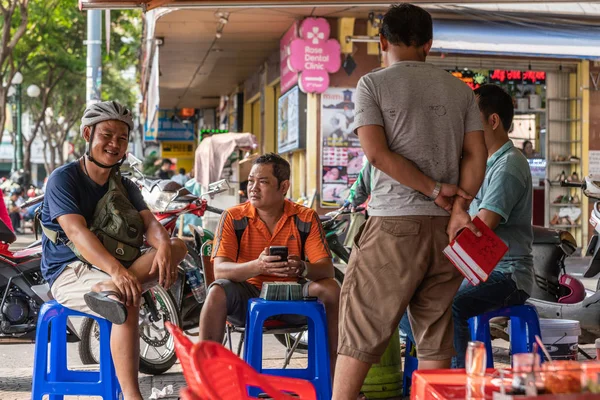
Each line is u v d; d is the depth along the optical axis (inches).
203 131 939.3
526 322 176.9
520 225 177.5
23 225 980.6
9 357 259.9
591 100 583.8
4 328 226.1
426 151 139.2
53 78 1427.2
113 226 165.6
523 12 484.4
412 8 145.1
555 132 589.0
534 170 591.5
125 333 159.6
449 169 140.5
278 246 174.9
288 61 533.3
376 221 140.3
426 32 144.7
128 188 179.0
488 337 176.6
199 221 459.5
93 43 502.3
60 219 163.6
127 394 159.2
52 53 1191.6
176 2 241.6
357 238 143.9
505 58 573.9
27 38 985.5
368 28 538.3
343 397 136.9
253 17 534.0
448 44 483.8
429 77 141.3
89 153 169.6
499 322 221.1
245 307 174.9
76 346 276.4
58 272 167.0
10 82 933.8
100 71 504.7
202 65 747.4
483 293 171.0
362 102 140.1
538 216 593.3
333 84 539.5
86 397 204.1
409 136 138.9
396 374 195.0
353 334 137.4
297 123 544.7
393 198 139.3
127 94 1670.8
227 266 173.9
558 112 587.5
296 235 182.7
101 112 168.2
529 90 583.5
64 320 170.1
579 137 586.6
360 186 212.4
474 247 134.6
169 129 1253.7
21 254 227.9
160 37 602.2
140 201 178.1
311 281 177.2
